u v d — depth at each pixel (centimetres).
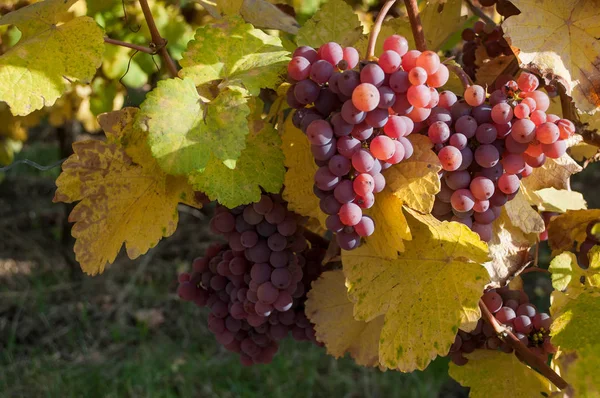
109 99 143
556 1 70
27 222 305
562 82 69
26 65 71
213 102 69
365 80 65
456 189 69
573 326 71
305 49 68
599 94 70
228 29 72
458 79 74
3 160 191
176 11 136
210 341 243
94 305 259
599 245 75
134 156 73
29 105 70
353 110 65
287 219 77
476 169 69
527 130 67
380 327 78
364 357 79
